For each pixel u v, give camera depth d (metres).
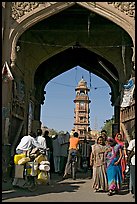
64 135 11.15
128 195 6.91
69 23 11.99
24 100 11.54
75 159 9.73
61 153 10.95
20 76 10.95
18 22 8.88
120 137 7.49
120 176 7.11
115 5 8.86
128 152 7.30
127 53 11.52
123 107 10.70
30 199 6.03
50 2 8.94
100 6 8.89
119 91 12.12
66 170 9.76
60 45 12.27
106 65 13.41
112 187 6.88
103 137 7.48
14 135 10.00
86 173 12.00
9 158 8.55
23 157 7.17
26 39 12.01
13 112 9.57
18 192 6.89
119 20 8.86
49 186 8.02
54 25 12.02
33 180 7.12
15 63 9.14
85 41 12.20
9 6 8.93
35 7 8.96
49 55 12.34
